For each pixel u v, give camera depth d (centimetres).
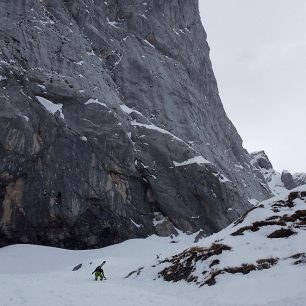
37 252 4078
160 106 6494
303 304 1684
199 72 8444
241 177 7438
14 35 5181
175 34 8150
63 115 4947
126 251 4200
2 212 4209
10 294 1691
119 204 4900
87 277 2897
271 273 2186
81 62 5697
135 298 1911
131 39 7150
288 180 12031
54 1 6128
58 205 4444
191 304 1886
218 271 2336
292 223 2831
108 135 5041
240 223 3080
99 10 7056
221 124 8569
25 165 4350
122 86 6391
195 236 4928
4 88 4578
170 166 5438
